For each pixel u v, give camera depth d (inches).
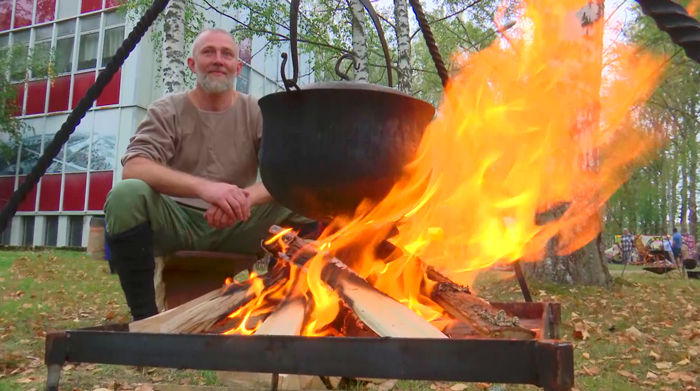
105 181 558.9
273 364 44.8
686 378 97.0
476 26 550.3
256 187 95.4
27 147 608.1
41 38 618.8
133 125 550.6
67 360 48.9
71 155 574.2
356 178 59.0
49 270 287.9
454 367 41.3
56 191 580.4
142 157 91.3
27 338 123.8
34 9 620.7
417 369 42.0
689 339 138.9
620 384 93.3
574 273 258.2
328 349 43.9
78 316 157.4
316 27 423.5
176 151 101.1
